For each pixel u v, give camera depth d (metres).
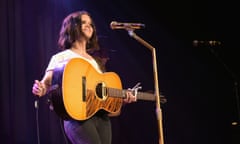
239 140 4.54
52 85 2.23
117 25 2.71
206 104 5.12
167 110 4.99
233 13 5.04
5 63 3.91
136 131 4.81
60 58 2.43
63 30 2.66
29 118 3.99
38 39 4.18
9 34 3.98
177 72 5.10
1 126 3.79
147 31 5.02
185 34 5.16
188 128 5.05
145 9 5.04
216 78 5.12
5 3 4.00
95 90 2.41
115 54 4.81
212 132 5.07
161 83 5.01
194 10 5.15
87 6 4.66
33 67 4.11
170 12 5.15
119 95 2.61
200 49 5.14
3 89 3.86
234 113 4.98
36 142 3.99
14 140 3.86
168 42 5.10
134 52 4.93
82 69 2.35
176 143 4.96
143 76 4.94
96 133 2.33
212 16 5.11
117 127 4.70
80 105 2.27
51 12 4.32
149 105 4.93
